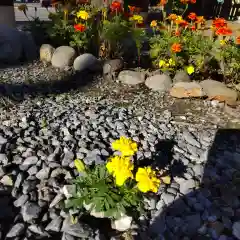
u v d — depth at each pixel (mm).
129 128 2768
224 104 3402
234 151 2576
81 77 4094
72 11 4922
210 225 1806
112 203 1705
